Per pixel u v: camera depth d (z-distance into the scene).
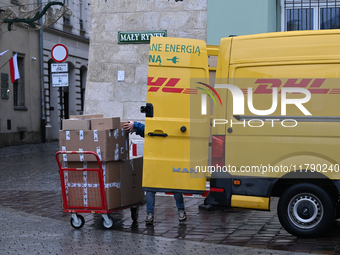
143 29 9.94
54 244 5.49
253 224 6.46
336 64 5.39
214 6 9.55
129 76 10.05
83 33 30.89
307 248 5.15
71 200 6.31
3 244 5.51
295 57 5.51
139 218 7.00
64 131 6.31
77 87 29.97
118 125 6.34
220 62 5.75
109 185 6.20
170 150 6.07
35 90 25.73
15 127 23.94
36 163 15.05
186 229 6.23
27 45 25.05
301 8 10.02
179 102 6.05
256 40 5.67
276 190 5.80
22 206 8.01
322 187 5.49
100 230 6.23
